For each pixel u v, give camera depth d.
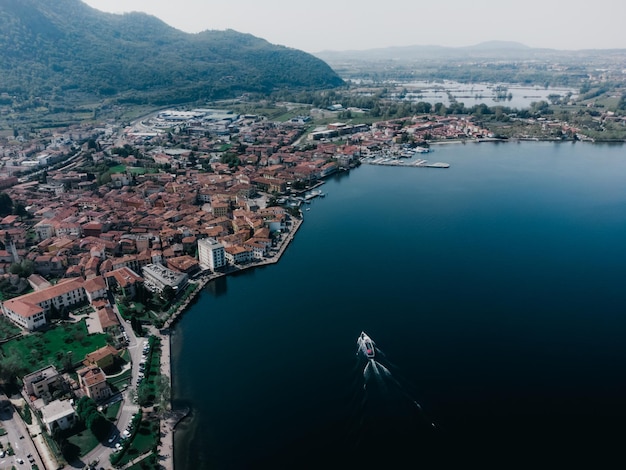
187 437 169.38
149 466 155.62
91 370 190.62
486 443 162.88
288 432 170.12
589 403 179.38
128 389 191.12
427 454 159.12
